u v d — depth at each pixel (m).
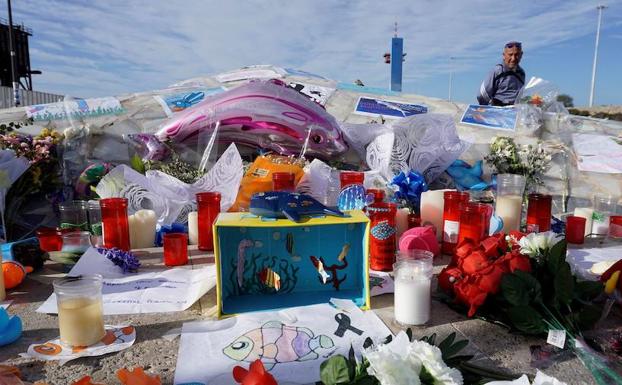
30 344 1.58
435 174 4.59
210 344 1.57
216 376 1.38
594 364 1.43
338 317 1.78
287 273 2.03
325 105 6.21
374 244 2.29
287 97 4.57
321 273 2.02
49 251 2.61
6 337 1.57
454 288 1.86
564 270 1.68
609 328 1.70
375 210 2.31
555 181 4.86
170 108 5.38
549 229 2.91
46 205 4.06
